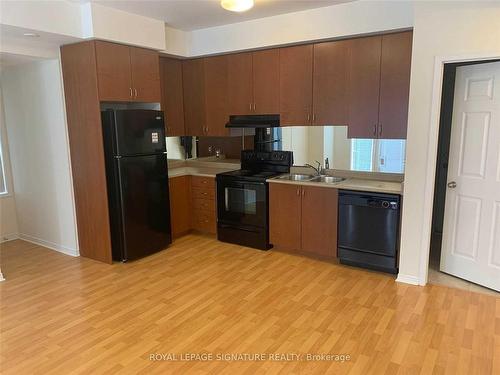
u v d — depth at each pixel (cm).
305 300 311
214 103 479
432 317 279
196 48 465
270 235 425
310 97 406
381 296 314
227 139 509
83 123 382
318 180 408
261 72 434
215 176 457
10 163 480
